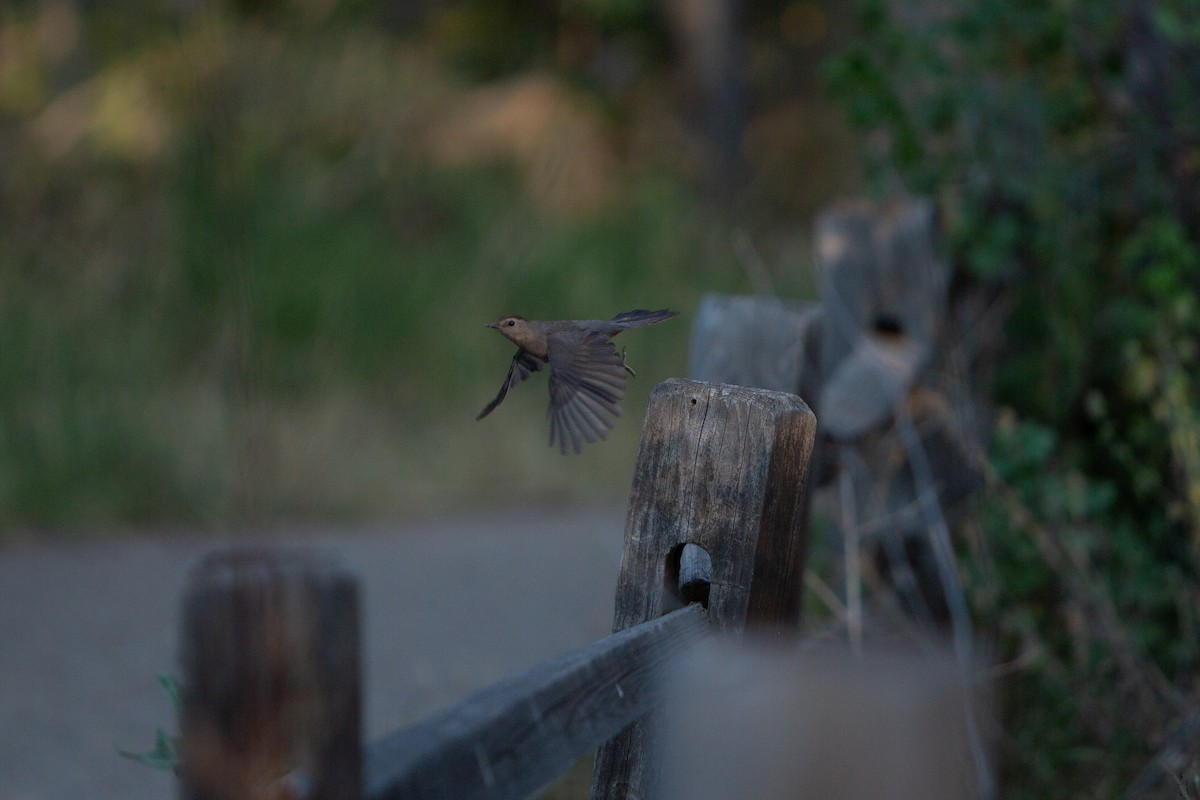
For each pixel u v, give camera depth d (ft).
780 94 113.50
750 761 13.55
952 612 24.79
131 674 35.45
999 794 23.22
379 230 72.43
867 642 21.71
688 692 14.32
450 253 70.08
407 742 10.32
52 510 48.96
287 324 59.16
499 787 10.87
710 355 23.95
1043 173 32.65
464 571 43.93
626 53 109.29
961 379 28.35
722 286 70.64
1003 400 32.78
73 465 50.16
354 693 9.36
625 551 16.92
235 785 9.07
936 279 27.86
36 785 28.58
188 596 9.04
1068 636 27.40
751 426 16.22
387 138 79.51
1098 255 32.60
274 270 61.36
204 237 56.59
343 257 64.80
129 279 59.16
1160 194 31.96
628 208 78.69
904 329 28.02
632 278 70.85
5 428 51.06
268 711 9.12
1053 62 33.50
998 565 27.58
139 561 45.52
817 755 13.14
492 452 56.49
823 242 28.60
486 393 60.70
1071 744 24.91
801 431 16.58
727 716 13.83
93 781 28.91
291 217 67.36
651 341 64.49
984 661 25.18
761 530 16.21
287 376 56.80
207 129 47.06
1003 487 27.43
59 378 53.62
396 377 59.62
